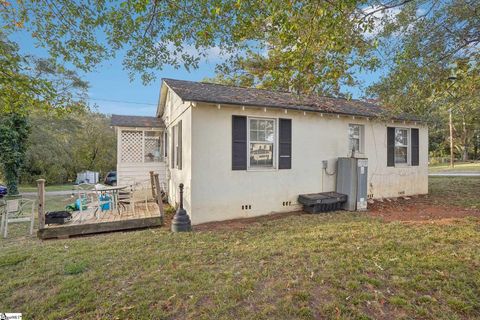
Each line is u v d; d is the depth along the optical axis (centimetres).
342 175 752
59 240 496
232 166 647
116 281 305
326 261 344
